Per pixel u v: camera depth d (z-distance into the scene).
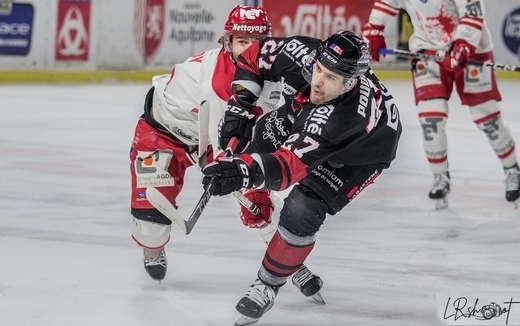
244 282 7.02
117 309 6.19
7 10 19.08
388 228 9.12
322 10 22.59
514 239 8.88
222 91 6.17
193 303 6.43
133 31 20.92
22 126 14.51
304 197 5.68
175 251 7.88
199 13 21.69
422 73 10.33
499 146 10.39
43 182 10.55
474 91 10.33
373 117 5.30
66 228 8.48
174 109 6.45
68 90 19.17
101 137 13.92
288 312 6.37
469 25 9.99
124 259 7.52
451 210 10.18
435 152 10.16
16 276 6.83
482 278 7.41
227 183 5.02
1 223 8.54
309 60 5.35
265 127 6.30
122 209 9.40
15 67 19.47
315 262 7.74
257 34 6.12
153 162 6.54
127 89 19.84
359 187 5.86
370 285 7.11
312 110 5.23
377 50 10.63
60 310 6.08
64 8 19.89
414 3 10.30
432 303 6.66
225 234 8.54
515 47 24.20
